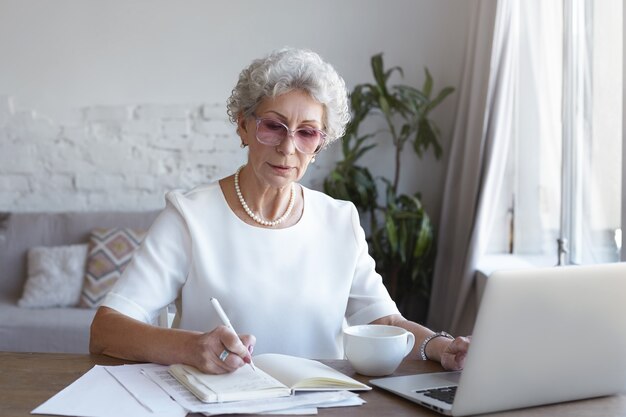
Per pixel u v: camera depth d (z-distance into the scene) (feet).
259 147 5.39
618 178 8.40
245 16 14.32
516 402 4.14
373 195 13.58
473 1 12.81
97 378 4.55
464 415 4.01
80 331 11.59
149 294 5.49
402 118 14.40
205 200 5.77
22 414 3.97
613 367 4.37
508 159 12.58
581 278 4.14
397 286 13.73
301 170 5.45
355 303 6.01
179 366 4.58
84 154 14.53
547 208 11.21
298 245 5.79
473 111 12.13
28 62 14.40
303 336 5.72
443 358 5.01
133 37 14.39
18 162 14.51
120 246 13.01
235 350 4.46
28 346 11.57
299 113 5.30
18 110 14.44
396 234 13.06
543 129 11.27
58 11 14.35
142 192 14.60
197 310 5.66
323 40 14.32
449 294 12.57
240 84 5.49
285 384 4.39
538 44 11.27
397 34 14.29
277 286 5.69
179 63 14.42
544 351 4.09
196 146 14.52
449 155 13.70
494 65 11.47
